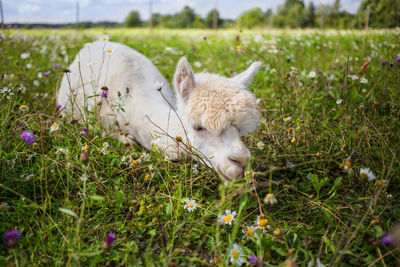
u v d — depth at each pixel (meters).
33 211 2.30
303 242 1.96
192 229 2.22
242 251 1.94
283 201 2.53
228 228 2.26
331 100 4.08
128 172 2.78
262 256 1.88
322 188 2.67
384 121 3.29
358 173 2.64
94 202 2.46
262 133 3.49
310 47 7.51
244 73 3.09
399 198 2.36
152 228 2.29
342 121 3.36
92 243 2.15
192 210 2.34
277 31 12.69
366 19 7.52
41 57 6.80
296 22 32.38
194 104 2.59
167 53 7.48
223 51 8.86
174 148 3.01
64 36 10.45
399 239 1.74
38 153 2.69
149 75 3.96
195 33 19.22
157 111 3.39
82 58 4.57
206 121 2.49
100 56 4.30
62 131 3.15
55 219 2.28
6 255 1.99
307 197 2.57
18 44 8.02
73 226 2.17
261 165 2.90
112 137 3.49
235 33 14.45
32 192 2.53
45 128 3.01
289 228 2.22
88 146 2.65
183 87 2.75
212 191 2.70
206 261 2.02
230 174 2.46
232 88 2.63
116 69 3.93
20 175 2.52
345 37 9.05
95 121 3.24
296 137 3.21
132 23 65.56
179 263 2.03
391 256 1.94
